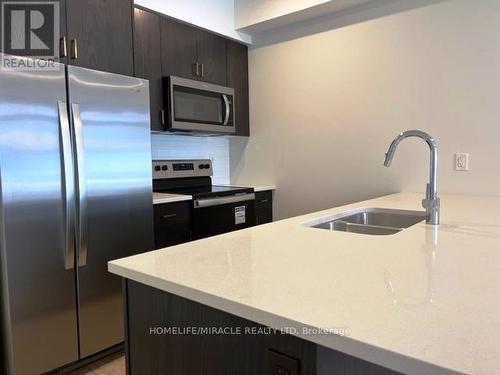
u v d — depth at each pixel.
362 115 2.91
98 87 2.06
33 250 1.81
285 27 3.28
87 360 2.10
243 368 0.77
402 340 0.56
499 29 2.29
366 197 2.93
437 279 0.82
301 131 3.26
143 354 0.97
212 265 0.95
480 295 0.73
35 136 1.79
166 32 2.83
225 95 3.27
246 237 1.28
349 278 0.83
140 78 2.54
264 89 3.48
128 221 2.23
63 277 1.94
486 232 1.31
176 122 2.85
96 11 2.24
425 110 2.60
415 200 2.24
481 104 2.38
